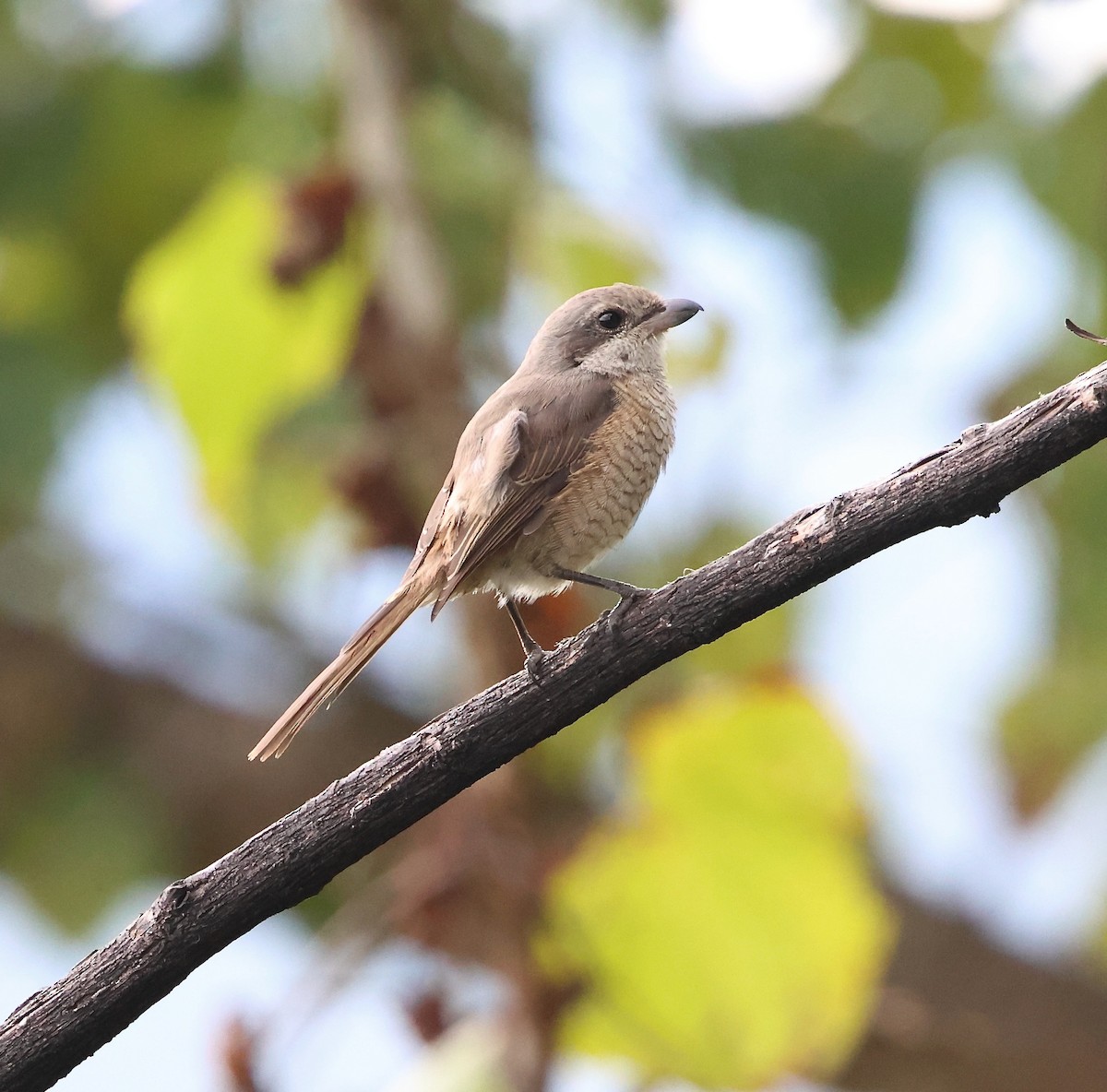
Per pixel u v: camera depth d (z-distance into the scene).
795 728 9.40
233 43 12.13
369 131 10.83
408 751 6.74
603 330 10.26
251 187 10.48
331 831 6.62
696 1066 9.59
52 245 12.49
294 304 10.52
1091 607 12.65
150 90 12.14
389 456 10.56
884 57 11.84
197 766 13.34
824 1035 9.53
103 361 12.65
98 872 13.33
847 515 6.48
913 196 11.91
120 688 13.48
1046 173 12.00
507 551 9.38
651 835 9.54
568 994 9.58
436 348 10.57
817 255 12.05
